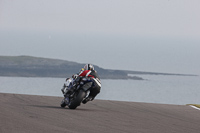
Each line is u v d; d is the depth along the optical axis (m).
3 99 55.69
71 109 46.94
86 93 48.69
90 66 48.97
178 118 44.12
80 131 29.50
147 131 32.31
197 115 49.03
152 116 44.44
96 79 48.59
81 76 48.19
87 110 47.00
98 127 32.41
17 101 54.22
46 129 29.05
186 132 33.31
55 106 50.66
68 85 49.38
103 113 44.25
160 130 33.38
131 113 46.38
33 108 44.25
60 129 29.62
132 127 34.06
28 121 32.47
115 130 31.52
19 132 26.84
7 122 30.83
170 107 57.81
